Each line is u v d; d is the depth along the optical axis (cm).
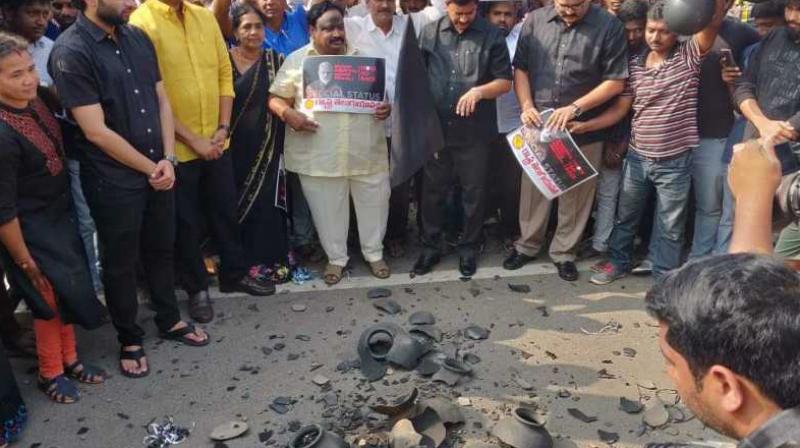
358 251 509
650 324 396
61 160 322
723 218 426
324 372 355
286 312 420
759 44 383
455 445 296
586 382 341
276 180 443
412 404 306
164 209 356
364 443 296
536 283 452
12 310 373
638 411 318
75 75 307
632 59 416
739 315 106
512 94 483
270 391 339
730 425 112
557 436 302
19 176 302
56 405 331
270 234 450
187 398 336
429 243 477
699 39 390
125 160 325
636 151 420
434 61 437
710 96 407
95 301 330
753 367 104
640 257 483
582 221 455
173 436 307
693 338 110
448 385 338
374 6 448
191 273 411
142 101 334
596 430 306
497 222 554
